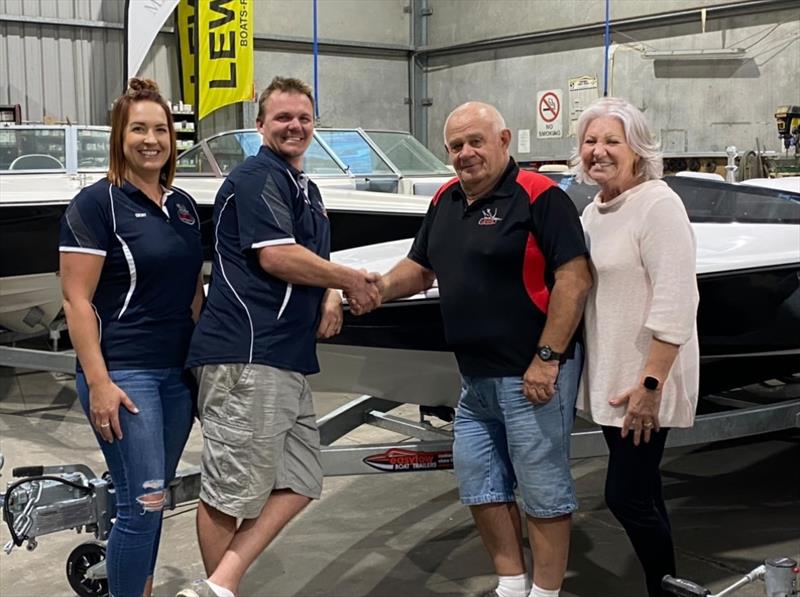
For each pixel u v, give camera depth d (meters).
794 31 9.55
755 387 3.90
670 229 1.96
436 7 12.70
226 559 2.02
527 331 2.08
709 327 2.83
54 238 4.24
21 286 4.40
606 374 2.06
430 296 2.64
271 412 1.97
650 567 2.21
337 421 3.17
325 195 4.74
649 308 2.01
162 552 2.88
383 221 4.43
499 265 2.06
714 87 10.24
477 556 2.83
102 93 10.31
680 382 2.05
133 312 1.97
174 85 10.79
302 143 2.01
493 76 12.25
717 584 2.61
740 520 3.11
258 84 11.55
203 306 2.12
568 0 11.30
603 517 3.15
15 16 9.66
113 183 1.96
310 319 2.04
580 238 2.02
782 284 2.85
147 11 9.17
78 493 2.31
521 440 2.11
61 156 5.24
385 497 3.35
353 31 12.30
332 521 3.12
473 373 2.16
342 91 12.34
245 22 9.59
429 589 2.60
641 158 2.04
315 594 2.57
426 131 13.12
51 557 2.85
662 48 10.60
